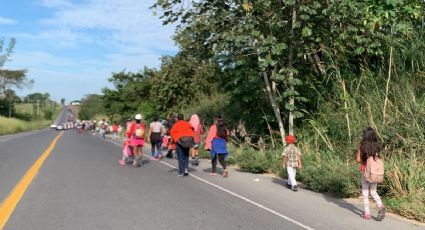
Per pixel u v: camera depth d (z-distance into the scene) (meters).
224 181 12.42
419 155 10.73
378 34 14.16
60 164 15.90
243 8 14.72
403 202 8.70
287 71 14.85
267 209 8.73
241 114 20.06
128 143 16.09
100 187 10.99
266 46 14.05
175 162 17.41
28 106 164.75
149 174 13.61
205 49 17.73
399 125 11.84
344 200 9.87
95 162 16.78
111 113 57.06
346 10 14.02
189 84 31.33
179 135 13.34
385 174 9.70
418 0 14.04
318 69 16.64
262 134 17.81
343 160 12.44
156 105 35.78
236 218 7.93
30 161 16.86
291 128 15.19
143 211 8.36
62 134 54.97
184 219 7.79
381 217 7.96
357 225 7.61
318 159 12.52
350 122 13.47
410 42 14.67
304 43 15.10
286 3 13.75
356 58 15.80
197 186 11.44
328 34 15.24
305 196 10.27
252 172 14.53
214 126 14.62
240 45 14.88
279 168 13.70
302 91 16.41
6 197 9.61
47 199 9.42
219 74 18.72
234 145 18.86
